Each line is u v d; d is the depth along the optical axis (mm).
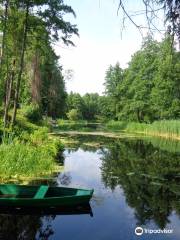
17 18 22062
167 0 4691
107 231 8867
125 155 24844
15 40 23953
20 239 7957
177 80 49750
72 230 8766
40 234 8344
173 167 19719
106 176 16547
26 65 31453
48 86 54875
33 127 30750
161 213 10781
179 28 4785
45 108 57656
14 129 22016
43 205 9938
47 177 15312
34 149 17531
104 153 25703
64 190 10984
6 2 20828
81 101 119312
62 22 22172
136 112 61562
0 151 15336
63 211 10164
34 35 23422
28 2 21078
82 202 10383
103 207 11117
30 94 37656
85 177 16016
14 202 9766
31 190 11195
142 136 45375
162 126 48281
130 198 12477
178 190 14031
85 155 24203
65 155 23734
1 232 8320
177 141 39094
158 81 51281
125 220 9883
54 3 21438
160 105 52312
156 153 26359
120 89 66625
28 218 9414
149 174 17375
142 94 58812
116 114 72375
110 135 45000
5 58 25781
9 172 14531
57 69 57469
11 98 36781
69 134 42531
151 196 12938
